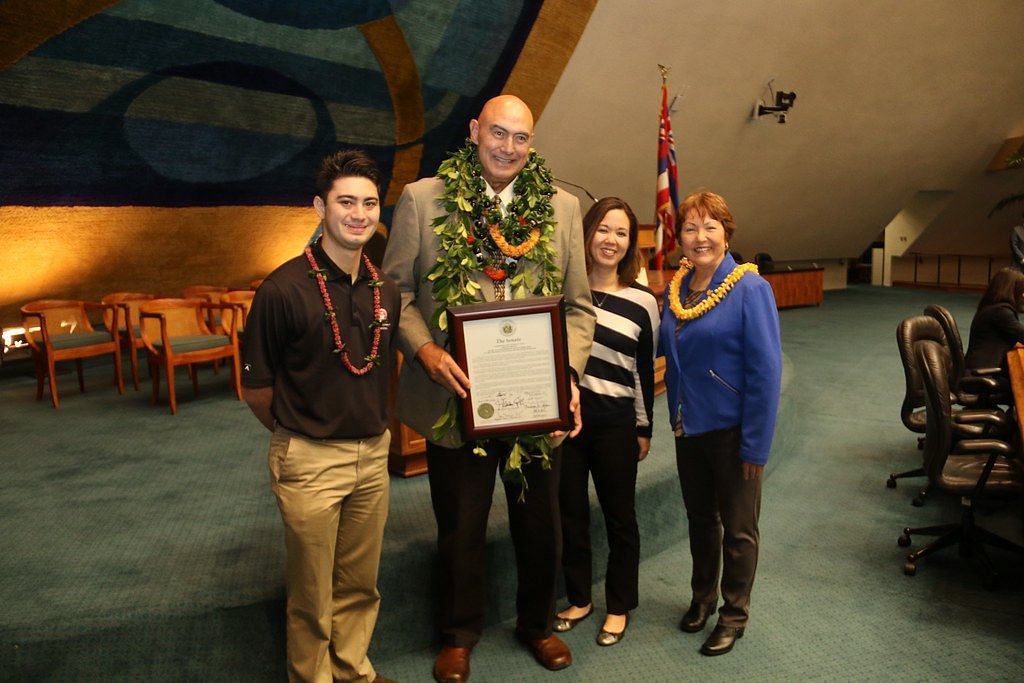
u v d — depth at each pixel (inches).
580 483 109.8
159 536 121.0
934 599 121.1
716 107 404.2
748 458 99.2
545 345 87.7
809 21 388.2
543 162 95.0
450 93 292.7
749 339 98.6
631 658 104.7
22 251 252.8
